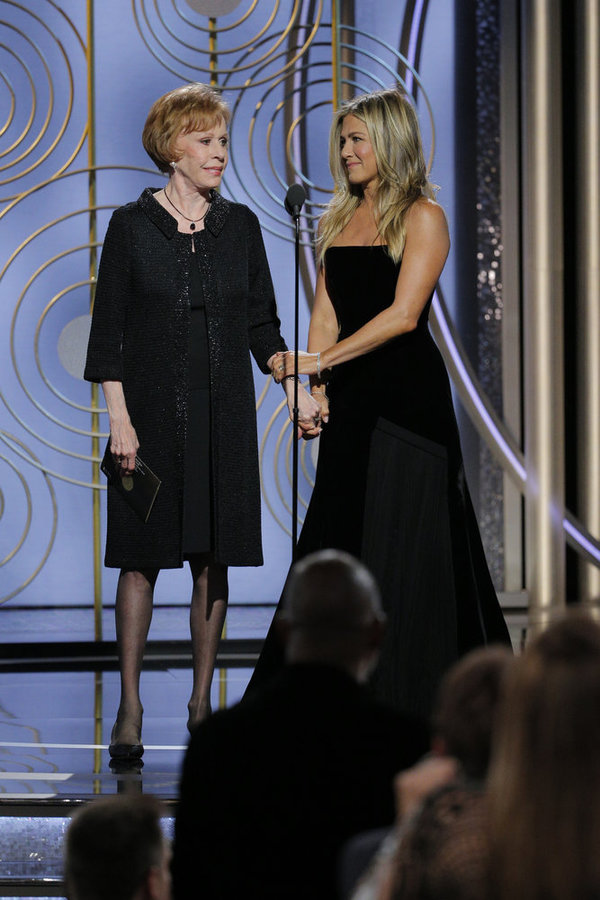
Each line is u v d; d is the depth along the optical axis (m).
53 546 20.02
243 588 20.59
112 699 16.20
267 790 6.43
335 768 6.43
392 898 4.72
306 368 11.34
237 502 12.28
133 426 12.26
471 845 4.60
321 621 6.54
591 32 21.00
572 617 4.54
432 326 20.86
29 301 19.70
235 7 19.94
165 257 12.27
